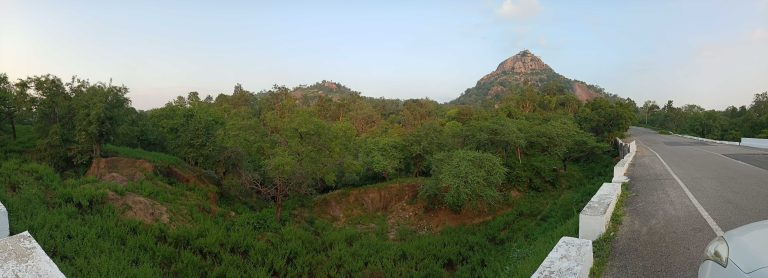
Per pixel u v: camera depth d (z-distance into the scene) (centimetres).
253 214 1927
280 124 2225
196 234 1399
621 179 1313
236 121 2391
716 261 348
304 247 1543
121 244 1148
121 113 2116
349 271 1333
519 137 2611
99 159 2039
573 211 1327
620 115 4044
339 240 1692
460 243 1642
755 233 359
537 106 7081
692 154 2347
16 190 1330
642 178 1373
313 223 2192
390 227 2298
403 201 2572
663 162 1909
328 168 2242
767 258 314
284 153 1972
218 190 2288
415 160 3097
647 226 739
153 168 2144
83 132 1944
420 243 1653
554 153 2795
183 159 2800
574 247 499
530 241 1255
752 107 7150
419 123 6262
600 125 4131
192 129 2550
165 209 1588
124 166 2088
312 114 2234
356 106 7406
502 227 1955
